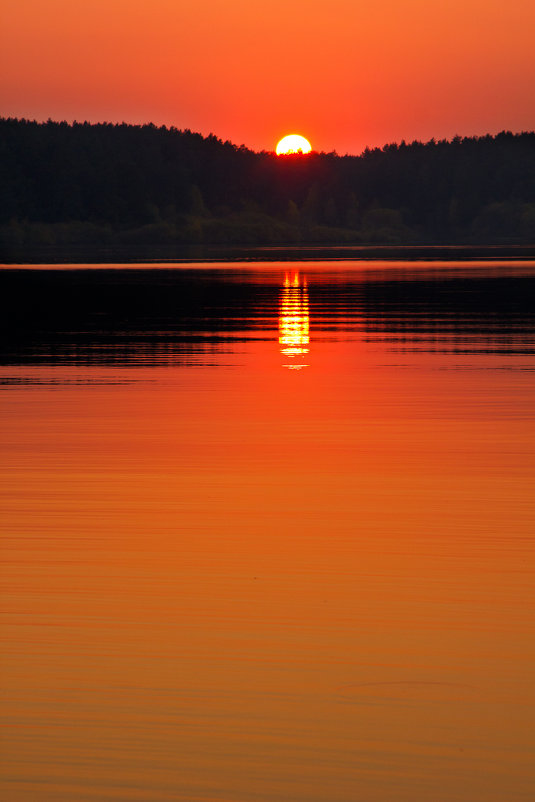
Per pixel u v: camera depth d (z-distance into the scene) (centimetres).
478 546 2548
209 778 1470
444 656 1842
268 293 14675
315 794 1430
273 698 1684
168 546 2544
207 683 1742
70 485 3250
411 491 3147
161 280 18950
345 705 1658
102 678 1762
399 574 2316
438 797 1420
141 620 2025
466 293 14250
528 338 8256
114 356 7088
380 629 1973
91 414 4666
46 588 2217
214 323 9862
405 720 1609
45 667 1808
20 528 2725
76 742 1563
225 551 2502
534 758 1504
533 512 2894
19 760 1520
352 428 4272
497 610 2077
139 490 3170
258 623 2008
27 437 4100
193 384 5662
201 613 2064
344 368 6353
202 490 3164
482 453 3750
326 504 2980
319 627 1983
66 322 10125
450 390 5394
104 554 2477
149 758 1520
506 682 1734
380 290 15175
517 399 5078
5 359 6931
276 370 6262
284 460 3622
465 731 1575
